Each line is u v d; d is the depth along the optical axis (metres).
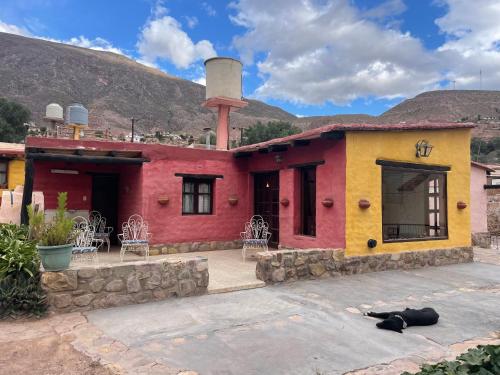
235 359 3.71
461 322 4.96
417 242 8.86
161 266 5.69
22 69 95.75
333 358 3.77
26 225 7.47
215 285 6.34
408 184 10.63
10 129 28.38
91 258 8.09
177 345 4.02
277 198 10.47
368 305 5.62
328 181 8.36
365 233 8.07
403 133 8.75
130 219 10.06
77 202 10.34
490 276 7.89
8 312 4.77
